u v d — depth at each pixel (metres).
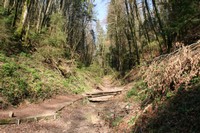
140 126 5.89
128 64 31.88
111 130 7.45
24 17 16.98
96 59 58.06
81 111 11.19
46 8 22.97
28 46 17.28
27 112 9.50
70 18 37.03
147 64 9.59
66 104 12.00
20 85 11.20
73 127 8.26
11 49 14.82
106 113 9.55
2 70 11.09
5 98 9.81
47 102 12.27
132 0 22.95
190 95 5.05
